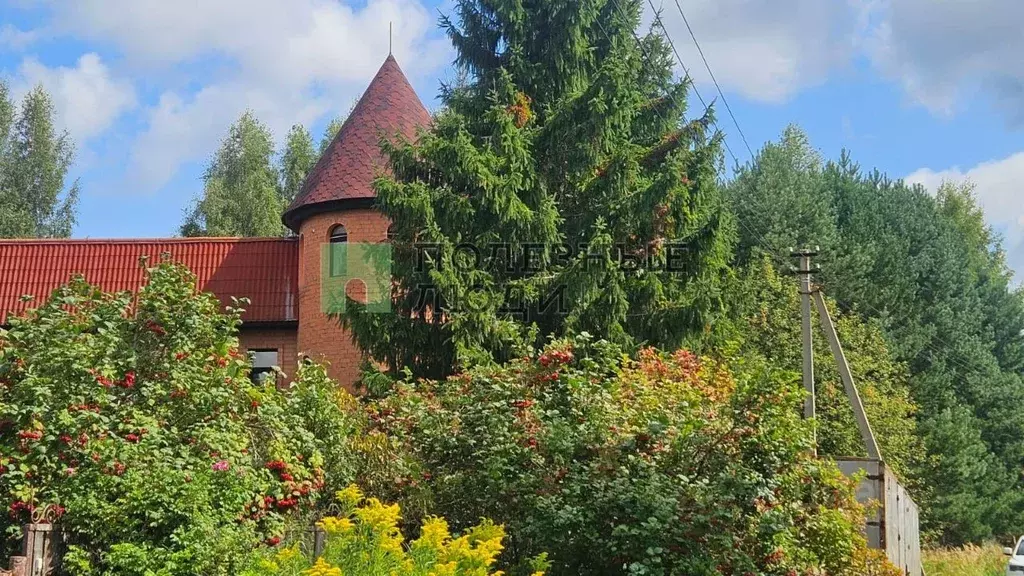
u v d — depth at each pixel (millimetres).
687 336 18578
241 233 41250
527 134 19188
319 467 10602
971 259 46906
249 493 9031
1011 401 38875
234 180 43031
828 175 41125
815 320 28812
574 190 19875
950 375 36594
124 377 9688
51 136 41156
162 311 10008
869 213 38656
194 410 9844
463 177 18156
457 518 10969
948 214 60750
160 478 8445
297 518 10047
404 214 18094
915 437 30703
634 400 11422
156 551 7922
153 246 25078
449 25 21453
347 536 7320
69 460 8836
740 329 23859
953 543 35219
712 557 9406
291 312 24156
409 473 11086
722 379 12758
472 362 16906
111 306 10102
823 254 34156
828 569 10867
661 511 9148
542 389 11508
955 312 38719
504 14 20453
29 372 9070
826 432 26844
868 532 14922
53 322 9664
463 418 11469
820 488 11000
